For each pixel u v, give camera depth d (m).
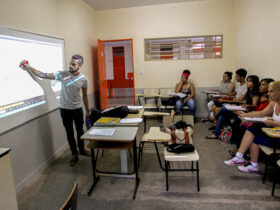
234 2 4.62
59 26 3.23
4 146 2.07
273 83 2.16
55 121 3.05
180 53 4.96
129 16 4.95
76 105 2.71
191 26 4.79
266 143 2.24
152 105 4.75
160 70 5.06
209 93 4.61
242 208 1.87
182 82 4.62
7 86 2.09
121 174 2.34
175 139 2.24
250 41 3.94
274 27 3.14
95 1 4.33
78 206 1.96
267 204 1.92
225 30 4.74
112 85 8.41
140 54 5.05
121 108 2.70
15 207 1.45
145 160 2.87
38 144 2.63
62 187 2.29
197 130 4.09
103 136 1.97
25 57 2.38
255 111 2.60
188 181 2.33
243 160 2.60
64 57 3.37
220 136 3.56
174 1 4.61
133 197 2.05
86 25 4.43
